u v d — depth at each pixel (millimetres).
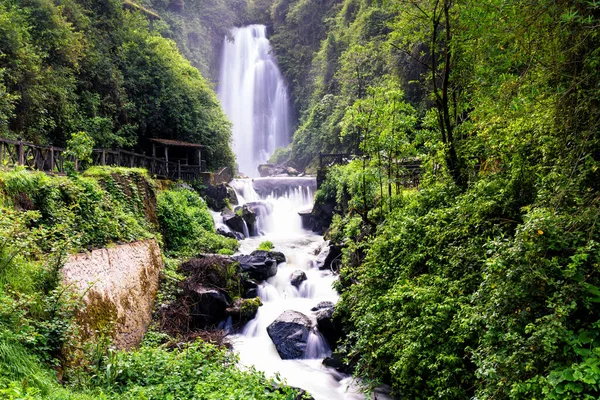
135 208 11953
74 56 17453
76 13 19547
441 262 6906
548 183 5125
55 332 5520
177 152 24250
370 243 9094
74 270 7051
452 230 6750
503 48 5824
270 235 20453
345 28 35438
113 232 9469
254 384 6281
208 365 6855
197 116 25453
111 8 23172
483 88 7254
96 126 18000
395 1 8992
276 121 45875
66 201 8414
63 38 17078
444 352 5348
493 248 4887
